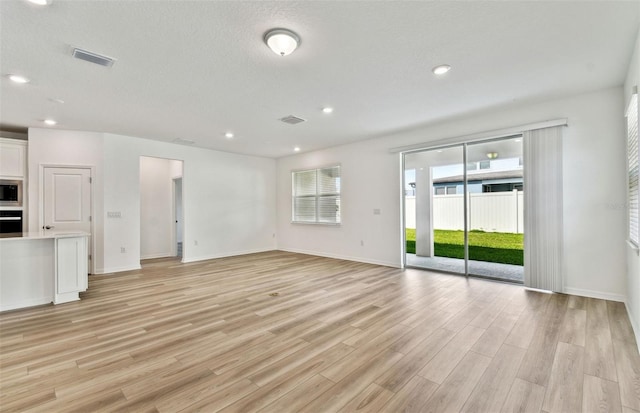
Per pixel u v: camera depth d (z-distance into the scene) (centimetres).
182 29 228
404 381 196
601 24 227
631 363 215
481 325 287
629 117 306
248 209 768
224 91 351
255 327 288
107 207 544
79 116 441
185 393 185
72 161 521
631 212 310
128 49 256
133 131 532
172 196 740
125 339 263
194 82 324
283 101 386
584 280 371
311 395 182
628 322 288
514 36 243
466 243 486
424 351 237
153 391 187
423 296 383
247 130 530
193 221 662
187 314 325
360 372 208
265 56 271
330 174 696
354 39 244
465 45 255
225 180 723
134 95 361
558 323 289
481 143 473
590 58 280
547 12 212
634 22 224
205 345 251
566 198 380
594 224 363
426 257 662
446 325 288
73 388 191
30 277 357
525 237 410
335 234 681
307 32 234
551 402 174
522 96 373
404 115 446
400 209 562
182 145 648
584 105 368
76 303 366
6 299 342
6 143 487
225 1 196
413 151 547
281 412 167
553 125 381
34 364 221
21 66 284
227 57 272
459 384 192
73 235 377
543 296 374
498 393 183
